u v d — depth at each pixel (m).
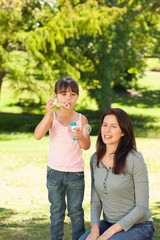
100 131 2.87
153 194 6.38
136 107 31.86
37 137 3.18
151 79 42.25
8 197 5.95
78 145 3.19
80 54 21.77
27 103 27.88
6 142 15.50
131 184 2.68
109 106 23.08
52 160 3.19
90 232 2.78
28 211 5.02
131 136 2.78
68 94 3.19
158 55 25.59
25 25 18.81
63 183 3.17
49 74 19.16
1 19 17.66
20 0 18.16
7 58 17.91
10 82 19.30
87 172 8.63
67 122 3.26
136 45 24.92
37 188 6.76
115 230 2.59
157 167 9.41
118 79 24.98
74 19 17.86
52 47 18.11
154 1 25.27
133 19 24.73
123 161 2.67
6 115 24.89
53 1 19.75
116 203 2.72
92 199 2.95
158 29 25.39
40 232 3.98
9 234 3.89
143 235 2.60
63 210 3.26
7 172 8.45
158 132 20.31
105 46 21.64
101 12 19.30
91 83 22.66
